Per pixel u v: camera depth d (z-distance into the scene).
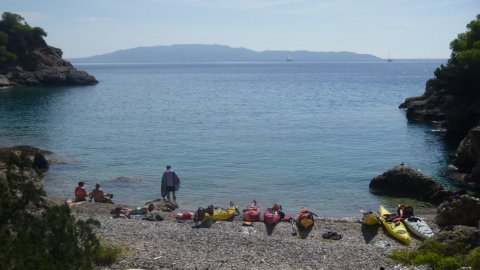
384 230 24.22
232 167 40.38
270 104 95.06
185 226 23.41
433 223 25.33
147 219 25.00
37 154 38.94
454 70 68.88
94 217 24.64
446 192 31.19
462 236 18.66
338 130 61.50
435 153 47.38
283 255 18.27
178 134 57.34
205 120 70.62
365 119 72.38
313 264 17.36
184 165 40.94
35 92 119.12
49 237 11.98
